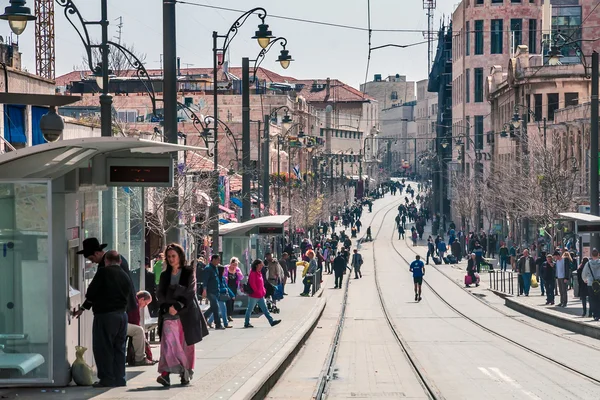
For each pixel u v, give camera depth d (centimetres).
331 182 16900
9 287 1853
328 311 5431
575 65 10612
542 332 4069
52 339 1867
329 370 2778
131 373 2094
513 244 8606
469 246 10212
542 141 8175
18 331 1858
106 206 2730
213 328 3619
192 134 11231
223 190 7712
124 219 3228
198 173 5516
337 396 2303
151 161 2009
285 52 4481
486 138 15400
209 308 3581
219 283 3603
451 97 18275
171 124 2892
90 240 1914
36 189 1841
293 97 18438
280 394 2223
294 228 10719
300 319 4153
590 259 4056
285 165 13875
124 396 1775
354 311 5472
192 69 17500
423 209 18475
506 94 11869
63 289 1867
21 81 3919
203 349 2783
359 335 4097
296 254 9912
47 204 1842
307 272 6456
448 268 9362
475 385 2462
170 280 1928
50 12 7119
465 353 3300
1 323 1853
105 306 1875
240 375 2131
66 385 1881
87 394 1794
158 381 1912
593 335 3766
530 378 2594
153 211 4488
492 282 7419
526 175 8306
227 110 13812
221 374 2142
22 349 1861
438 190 18188
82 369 1903
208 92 14450
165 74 2888
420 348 3503
